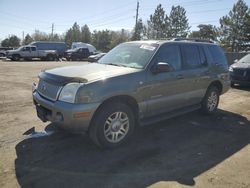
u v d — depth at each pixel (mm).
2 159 4195
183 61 5910
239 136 5582
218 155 4633
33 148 4605
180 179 3814
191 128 5965
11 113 6543
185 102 6062
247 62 12461
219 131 5836
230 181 3807
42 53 34562
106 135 4559
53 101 4391
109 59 5770
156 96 5203
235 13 51094
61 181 3658
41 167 4000
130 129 4891
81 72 4664
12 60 32781
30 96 8578
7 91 9367
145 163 4234
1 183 3570
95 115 4395
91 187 3547
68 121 4172
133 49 5637
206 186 3656
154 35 62906
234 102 8781
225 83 7301
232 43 52438
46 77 4680
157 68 5016
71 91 4199
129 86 4656
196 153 4676
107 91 4359
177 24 60469
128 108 4766
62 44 42125
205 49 6695
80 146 4734
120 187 3576
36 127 5578
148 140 5164
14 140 4914
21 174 3797
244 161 4438
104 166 4090
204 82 6500
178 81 5641
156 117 5383
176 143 5082
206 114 7004
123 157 4406
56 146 4707
